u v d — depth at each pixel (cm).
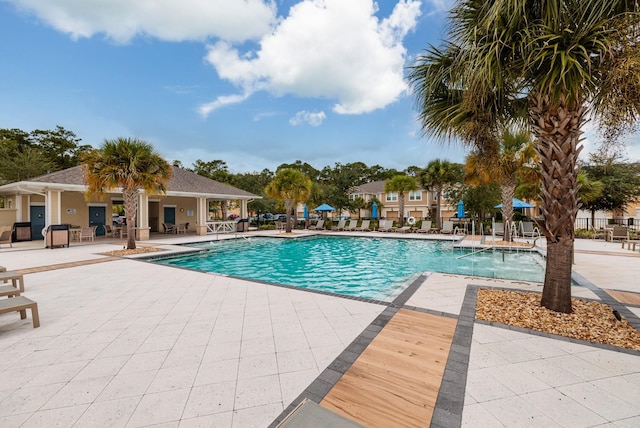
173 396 247
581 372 276
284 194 2012
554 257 432
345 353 318
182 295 550
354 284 802
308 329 386
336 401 237
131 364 300
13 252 1147
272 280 849
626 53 305
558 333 362
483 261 1085
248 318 428
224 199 2369
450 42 443
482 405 230
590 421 212
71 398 245
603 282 621
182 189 1920
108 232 1827
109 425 213
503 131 535
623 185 1947
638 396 240
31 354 323
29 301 406
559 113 402
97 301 515
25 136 2922
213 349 332
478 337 354
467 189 2284
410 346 332
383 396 242
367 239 1786
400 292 558
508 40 365
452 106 477
